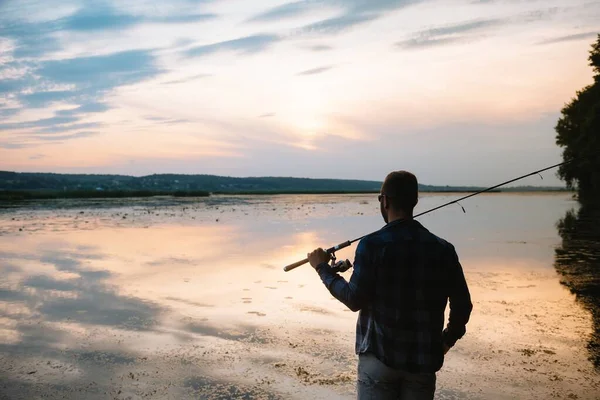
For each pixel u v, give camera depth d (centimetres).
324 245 1508
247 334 619
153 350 562
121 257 1272
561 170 4991
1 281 959
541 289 860
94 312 728
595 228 2077
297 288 887
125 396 443
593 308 729
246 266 1127
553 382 465
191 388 460
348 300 257
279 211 3619
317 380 476
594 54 4212
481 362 518
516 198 8444
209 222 2483
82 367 512
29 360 533
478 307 740
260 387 461
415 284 247
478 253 1315
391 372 250
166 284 925
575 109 4875
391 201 263
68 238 1728
